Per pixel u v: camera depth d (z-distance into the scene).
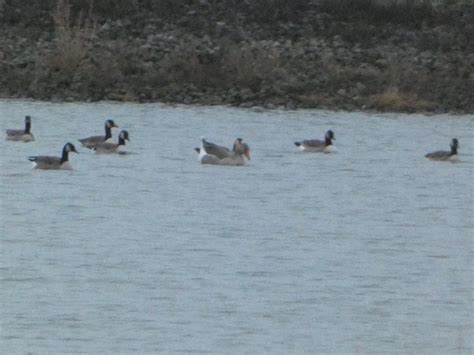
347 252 37.41
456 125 60.38
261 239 38.59
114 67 65.38
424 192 46.12
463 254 37.47
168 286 33.69
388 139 56.53
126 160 50.41
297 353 29.47
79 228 39.47
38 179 46.44
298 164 50.56
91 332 30.38
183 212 41.84
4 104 61.78
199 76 65.12
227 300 32.72
